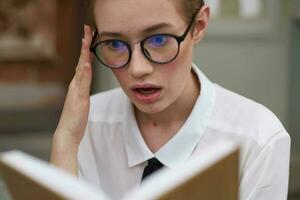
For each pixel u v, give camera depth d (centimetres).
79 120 106
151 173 107
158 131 108
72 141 105
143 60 90
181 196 63
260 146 100
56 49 409
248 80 346
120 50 91
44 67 414
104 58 94
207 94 106
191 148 104
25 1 396
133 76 91
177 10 89
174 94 95
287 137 102
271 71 350
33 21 401
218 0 331
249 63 344
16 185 70
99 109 117
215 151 67
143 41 89
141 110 99
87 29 102
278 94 354
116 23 88
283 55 350
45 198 66
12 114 408
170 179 62
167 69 91
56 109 420
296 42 349
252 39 342
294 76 354
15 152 72
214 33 333
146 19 87
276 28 344
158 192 60
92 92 325
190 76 106
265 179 99
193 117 104
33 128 398
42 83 417
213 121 105
